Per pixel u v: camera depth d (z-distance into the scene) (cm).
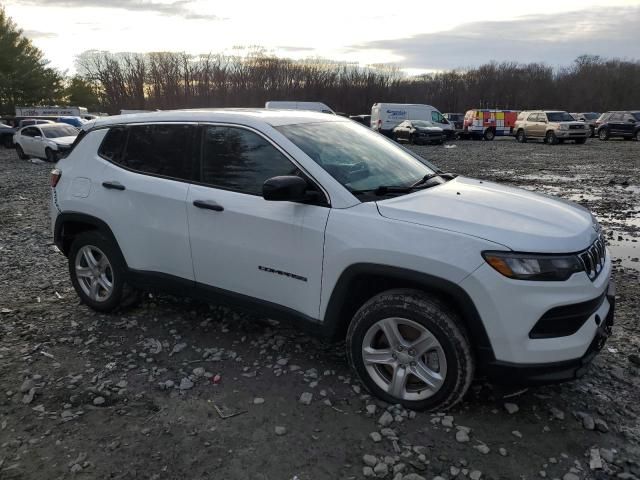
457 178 411
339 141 392
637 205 1052
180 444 297
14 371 380
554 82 8838
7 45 4712
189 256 399
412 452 287
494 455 285
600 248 331
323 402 335
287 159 357
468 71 9225
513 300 284
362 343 332
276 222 349
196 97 7794
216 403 336
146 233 420
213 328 446
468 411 323
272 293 363
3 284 570
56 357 400
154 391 352
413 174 395
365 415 321
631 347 411
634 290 546
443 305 304
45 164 2022
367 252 313
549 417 319
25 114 4341
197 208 387
